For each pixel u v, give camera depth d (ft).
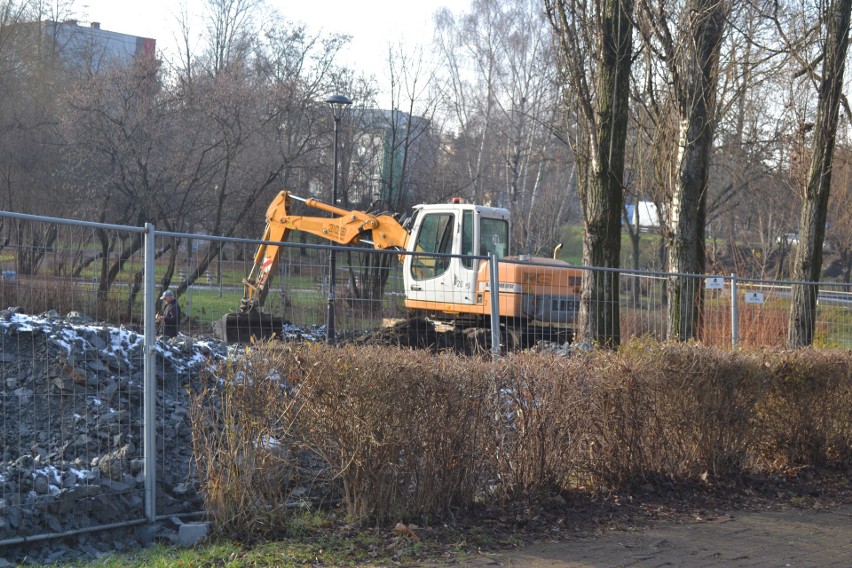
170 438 23.76
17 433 23.04
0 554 17.79
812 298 42.29
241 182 98.27
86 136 90.68
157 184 91.81
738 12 47.73
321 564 18.03
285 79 111.14
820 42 47.50
